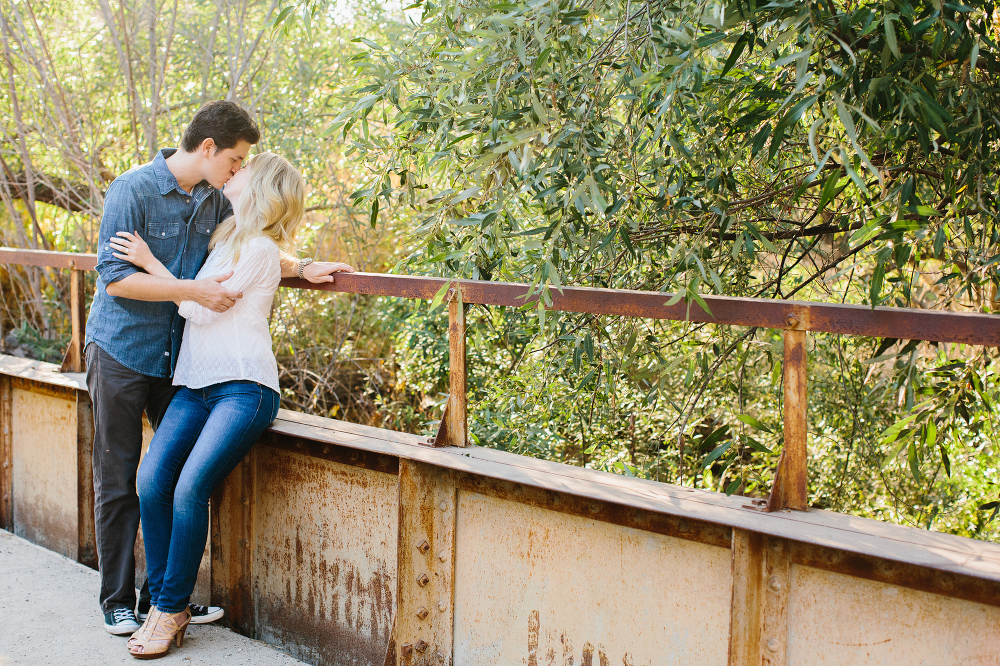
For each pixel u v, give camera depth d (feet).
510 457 6.77
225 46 21.21
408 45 8.32
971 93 6.79
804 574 5.25
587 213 8.51
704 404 12.41
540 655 6.52
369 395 21.74
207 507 7.45
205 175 7.72
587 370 10.73
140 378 7.80
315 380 21.61
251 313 7.54
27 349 20.86
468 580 6.95
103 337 7.68
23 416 11.15
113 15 21.04
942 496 12.78
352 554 7.71
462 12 7.78
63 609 8.64
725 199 8.84
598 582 6.16
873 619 5.00
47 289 22.58
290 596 8.23
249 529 8.46
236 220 7.56
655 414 13.04
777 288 10.50
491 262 8.54
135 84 21.38
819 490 13.55
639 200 8.84
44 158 21.52
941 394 7.24
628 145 8.27
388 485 7.38
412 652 7.06
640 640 5.98
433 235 7.73
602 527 6.12
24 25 20.95
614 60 7.40
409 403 20.79
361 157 9.27
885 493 13.26
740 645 5.32
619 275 10.11
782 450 5.46
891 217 6.62
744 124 6.73
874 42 6.07
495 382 14.10
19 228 21.35
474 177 7.53
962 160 7.30
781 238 10.31
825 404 13.15
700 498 5.67
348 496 7.69
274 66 20.45
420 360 17.54
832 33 5.66
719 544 5.53
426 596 7.09
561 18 6.87
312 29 19.54
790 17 5.65
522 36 6.66
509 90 7.55
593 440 12.87
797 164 9.62
